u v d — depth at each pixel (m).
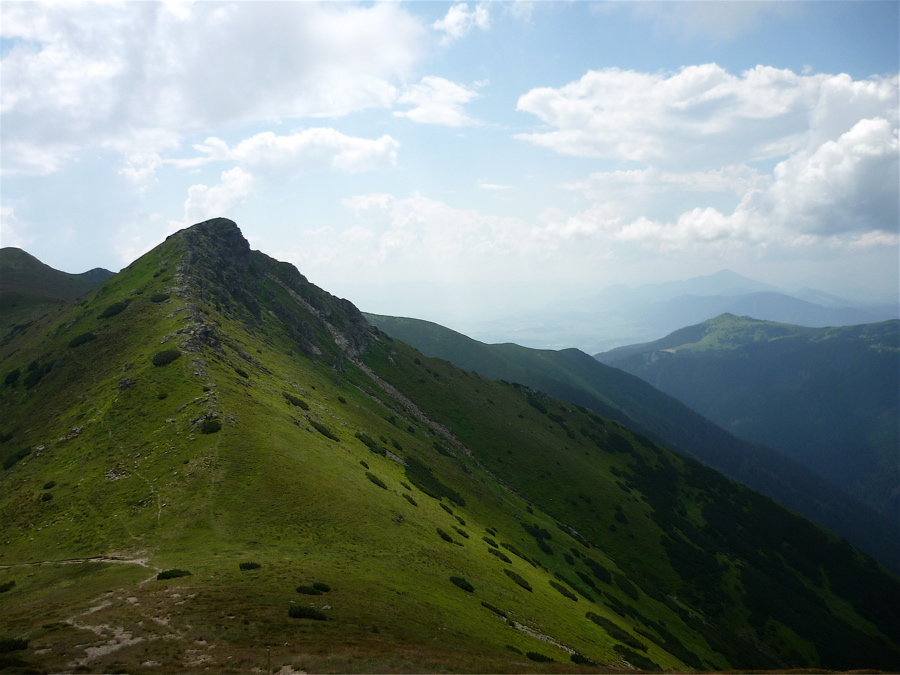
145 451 60.84
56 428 72.75
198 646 29.12
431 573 54.03
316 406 99.94
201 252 141.38
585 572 104.12
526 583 70.00
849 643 121.38
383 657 30.86
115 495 54.28
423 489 92.62
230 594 36.31
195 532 47.78
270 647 29.83
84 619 32.12
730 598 123.56
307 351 144.75
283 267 192.88
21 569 43.97
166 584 37.59
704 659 92.00
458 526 81.62
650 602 107.50
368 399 139.62
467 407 169.88
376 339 193.62
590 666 44.56
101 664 26.53
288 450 65.31
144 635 30.00
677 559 131.38
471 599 52.09
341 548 51.12
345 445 85.50
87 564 43.34
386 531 59.25
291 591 38.66
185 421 65.06
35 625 31.41
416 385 172.75
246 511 51.81
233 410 68.31
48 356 100.12
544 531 114.19
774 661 109.12
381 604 40.72
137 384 74.31
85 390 80.81
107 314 107.12
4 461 69.25
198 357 80.44
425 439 134.12
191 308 101.56
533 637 50.41
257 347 113.44
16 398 92.00
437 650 35.38
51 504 55.03
